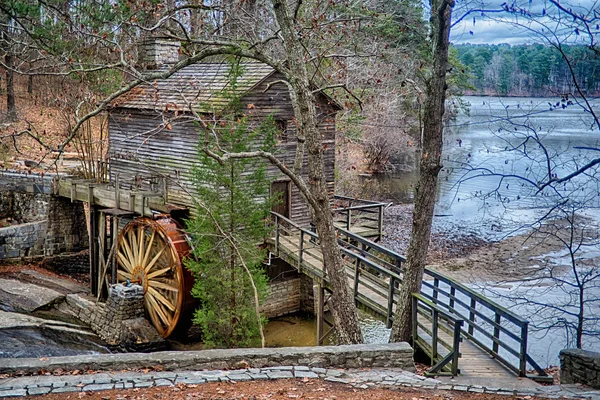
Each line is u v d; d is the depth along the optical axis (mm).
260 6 18047
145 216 18734
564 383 9883
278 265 20125
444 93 10914
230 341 15289
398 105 33281
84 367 8945
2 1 12516
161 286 18391
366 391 8516
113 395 7961
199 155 16734
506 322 18797
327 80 15359
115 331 17922
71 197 21297
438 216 31547
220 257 15180
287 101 18797
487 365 10672
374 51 22016
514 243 27531
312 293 20391
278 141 18594
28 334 16578
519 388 9148
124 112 20500
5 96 32438
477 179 36062
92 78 20094
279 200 16141
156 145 19641
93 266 20547
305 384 8656
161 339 17938
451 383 9266
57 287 21016
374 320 20812
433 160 11133
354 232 19734
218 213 14906
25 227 22281
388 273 13000
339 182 31219
